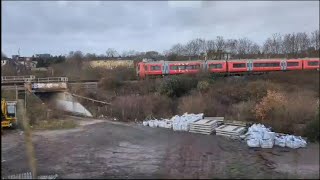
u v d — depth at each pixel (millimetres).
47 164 21594
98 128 34656
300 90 37594
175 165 20703
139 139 28828
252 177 18000
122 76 54344
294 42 64562
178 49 79562
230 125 31766
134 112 40844
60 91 47156
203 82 43906
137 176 18688
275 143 25578
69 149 25766
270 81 41625
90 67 59844
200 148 25188
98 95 46625
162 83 44656
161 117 39344
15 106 35688
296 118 29844
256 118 33281
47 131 33625
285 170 19500
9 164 21641
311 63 58500
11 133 32938
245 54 74625
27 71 59125
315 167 19891
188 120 33125
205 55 70500
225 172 19062
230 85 42906
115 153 24312
